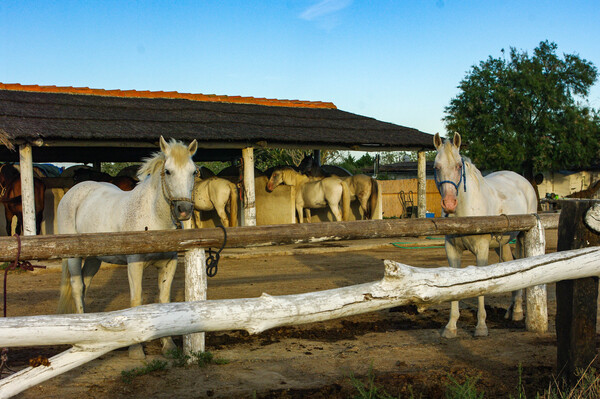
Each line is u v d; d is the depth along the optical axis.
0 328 2.46
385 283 3.33
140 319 2.77
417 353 5.03
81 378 4.32
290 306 3.12
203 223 17.72
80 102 13.67
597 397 3.35
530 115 28.92
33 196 11.05
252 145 13.45
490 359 4.78
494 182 6.56
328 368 4.58
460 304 7.45
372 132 15.91
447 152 5.57
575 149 27.34
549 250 12.84
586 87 28.80
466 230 5.14
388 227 4.74
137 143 12.06
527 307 5.88
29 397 3.89
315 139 13.92
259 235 4.28
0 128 10.31
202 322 2.94
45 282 9.55
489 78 29.27
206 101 16.48
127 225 5.12
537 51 29.56
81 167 15.98
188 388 4.07
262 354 5.04
